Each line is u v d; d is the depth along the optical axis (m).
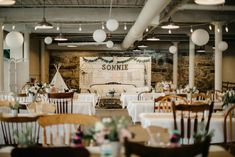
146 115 4.80
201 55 19.52
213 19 10.73
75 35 16.55
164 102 6.08
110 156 2.18
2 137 4.55
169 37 17.28
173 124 4.30
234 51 18.78
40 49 17.30
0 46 10.09
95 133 2.34
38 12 10.02
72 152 2.05
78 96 9.38
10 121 3.65
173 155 2.01
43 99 7.07
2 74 10.13
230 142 4.30
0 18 9.93
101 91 17.69
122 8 10.12
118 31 13.81
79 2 9.41
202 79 19.50
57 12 10.08
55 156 2.04
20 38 8.63
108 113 11.27
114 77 18.05
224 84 17.89
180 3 7.16
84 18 10.16
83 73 18.02
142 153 2.03
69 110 6.86
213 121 4.32
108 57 18.05
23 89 10.53
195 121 4.05
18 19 10.09
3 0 5.12
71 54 19.11
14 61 12.55
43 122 3.37
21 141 2.69
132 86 17.91
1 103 5.31
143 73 18.08
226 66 18.84
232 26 13.82
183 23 12.49
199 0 4.76
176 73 18.11
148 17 7.44
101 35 9.28
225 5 9.86
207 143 2.12
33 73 15.77
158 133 2.82
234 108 4.43
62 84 11.55
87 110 6.89
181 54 19.50
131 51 19.11
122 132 2.20
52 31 14.14
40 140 4.31
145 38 15.33
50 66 19.09
